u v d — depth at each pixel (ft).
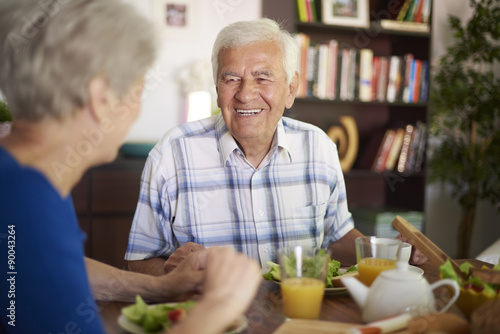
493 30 10.14
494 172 10.59
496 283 2.76
